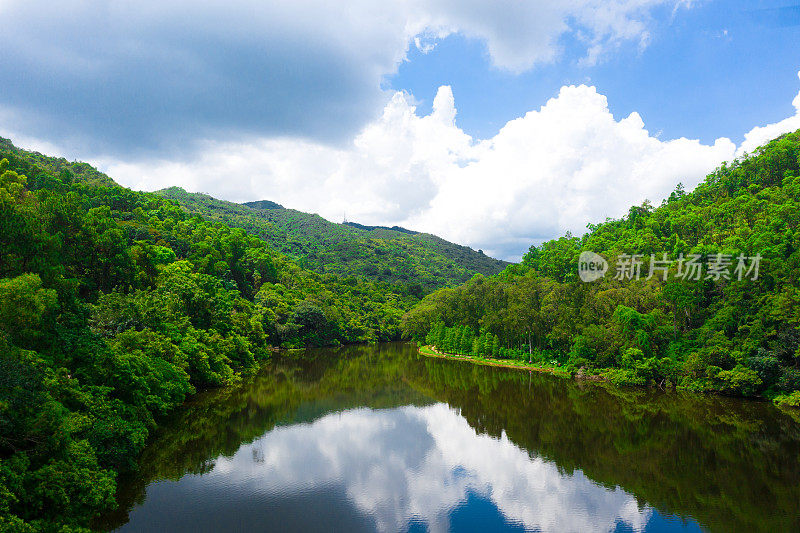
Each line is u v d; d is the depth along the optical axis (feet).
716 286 212.43
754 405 162.09
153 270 228.02
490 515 84.12
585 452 118.93
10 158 296.71
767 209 273.54
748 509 84.53
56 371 79.87
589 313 241.76
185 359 151.84
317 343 389.60
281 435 132.36
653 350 211.00
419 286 629.92
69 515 62.44
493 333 311.88
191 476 99.09
